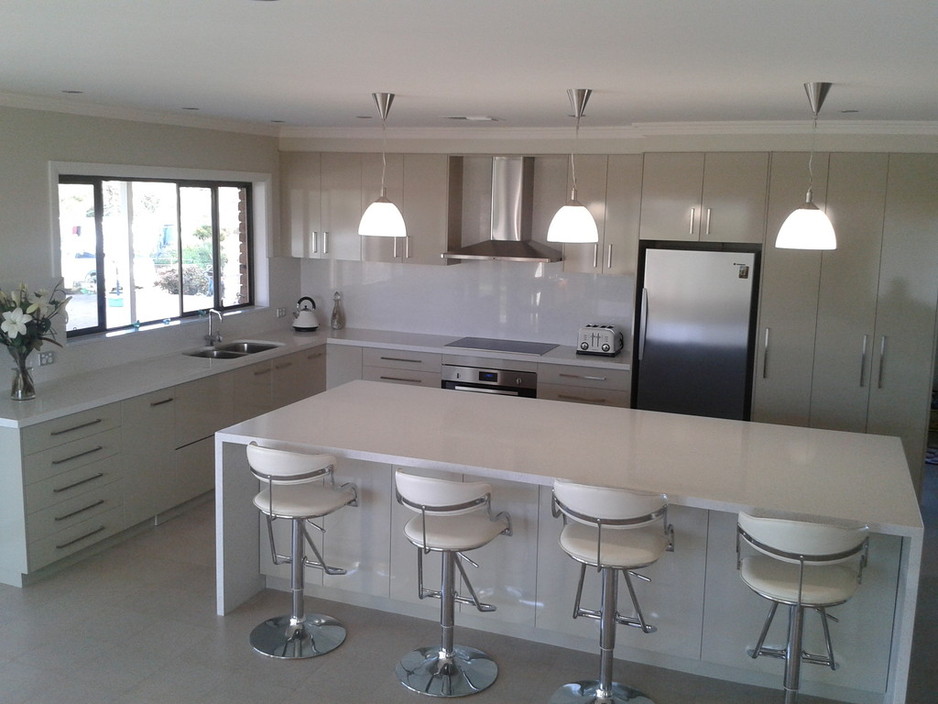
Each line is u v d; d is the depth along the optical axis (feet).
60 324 17.21
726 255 19.15
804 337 18.93
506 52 9.60
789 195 18.56
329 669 12.51
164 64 11.34
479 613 13.64
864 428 18.85
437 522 12.07
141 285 19.88
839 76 10.96
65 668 12.35
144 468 17.15
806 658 10.95
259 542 14.84
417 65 10.78
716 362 19.62
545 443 13.26
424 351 22.54
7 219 15.78
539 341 23.44
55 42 9.73
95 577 15.38
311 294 25.70
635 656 12.88
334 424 14.15
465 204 23.29
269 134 22.99
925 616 14.70
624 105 15.08
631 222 20.61
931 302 18.03
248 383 20.18
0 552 14.87
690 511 12.07
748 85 12.05
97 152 17.65
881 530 10.23
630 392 20.65
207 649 12.98
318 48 9.68
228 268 22.88
